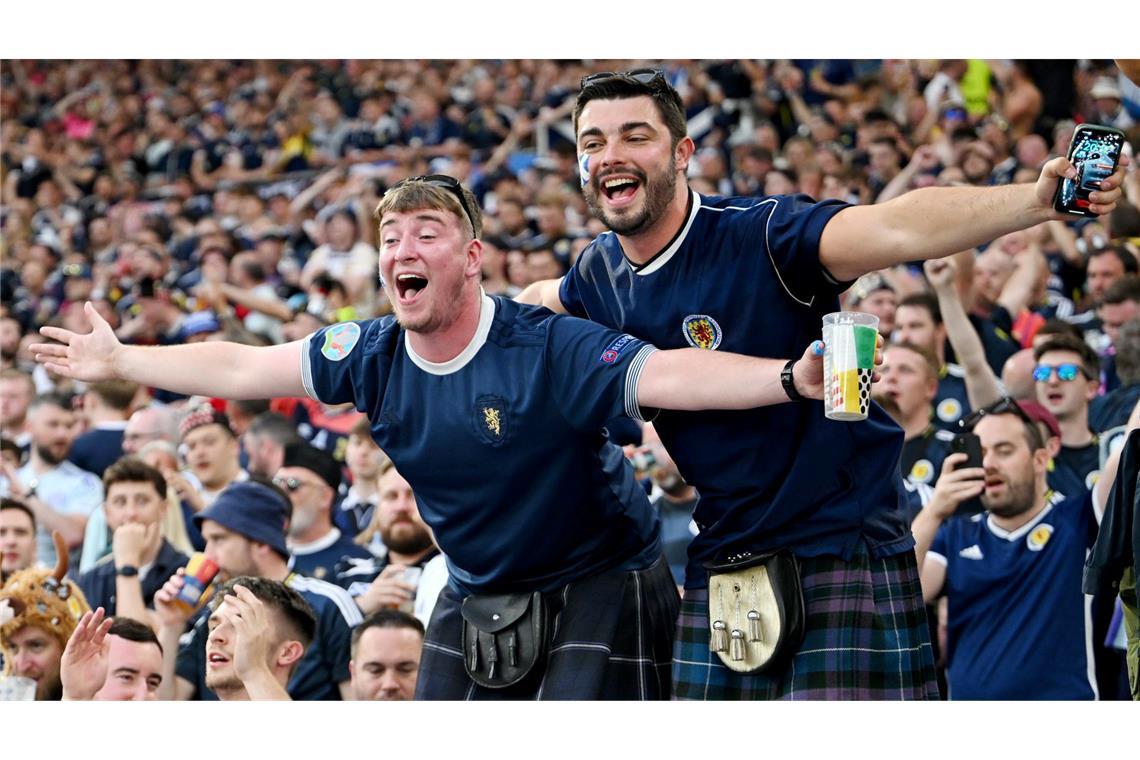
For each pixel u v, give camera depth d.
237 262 11.66
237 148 16.05
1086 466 6.36
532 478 4.12
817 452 4.01
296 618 5.21
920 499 6.18
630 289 4.13
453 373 4.12
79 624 4.98
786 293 3.95
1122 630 5.46
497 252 10.04
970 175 9.76
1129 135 8.97
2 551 6.86
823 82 12.66
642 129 3.96
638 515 4.40
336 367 4.29
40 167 16.59
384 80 15.86
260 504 6.07
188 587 5.72
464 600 4.42
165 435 8.04
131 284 12.42
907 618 4.12
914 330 7.06
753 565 4.10
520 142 13.91
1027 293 7.89
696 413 4.09
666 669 4.46
